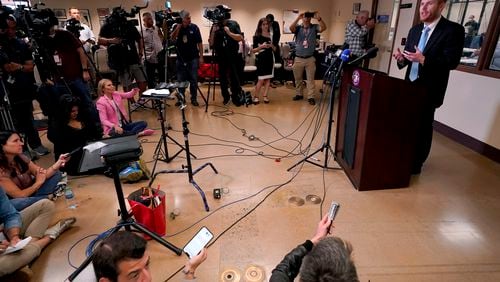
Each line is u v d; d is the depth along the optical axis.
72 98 2.63
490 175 2.72
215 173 2.77
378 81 2.10
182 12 4.49
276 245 1.86
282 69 6.79
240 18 8.18
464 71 3.37
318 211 2.20
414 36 2.55
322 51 6.68
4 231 1.61
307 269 0.73
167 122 4.23
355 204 2.28
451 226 2.03
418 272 1.65
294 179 2.66
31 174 2.13
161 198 1.93
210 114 4.62
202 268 1.68
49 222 1.92
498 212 2.18
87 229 2.02
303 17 4.82
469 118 3.33
